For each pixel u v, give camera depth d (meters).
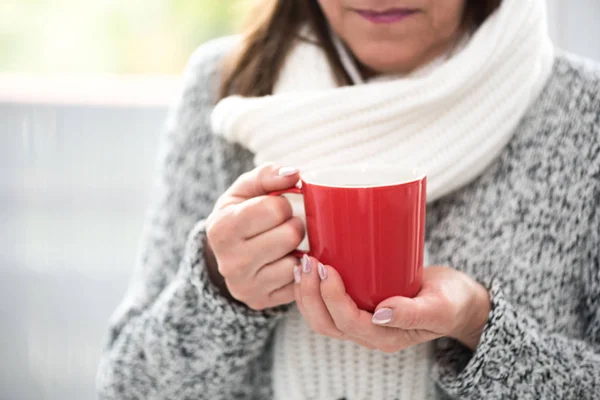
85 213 1.43
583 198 0.73
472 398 0.69
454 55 0.78
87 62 1.56
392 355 0.74
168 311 0.75
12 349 1.52
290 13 0.84
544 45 0.76
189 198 0.86
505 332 0.66
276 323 0.79
